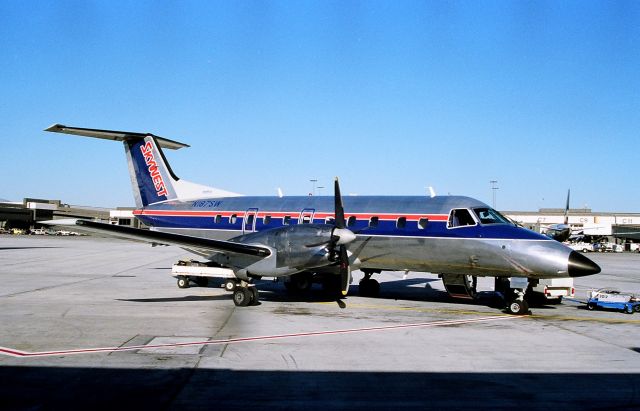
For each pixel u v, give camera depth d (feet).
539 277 46.29
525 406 21.59
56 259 110.83
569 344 33.55
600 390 23.80
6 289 58.34
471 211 49.57
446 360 28.86
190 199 66.64
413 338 34.65
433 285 73.20
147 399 21.70
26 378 24.47
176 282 68.39
